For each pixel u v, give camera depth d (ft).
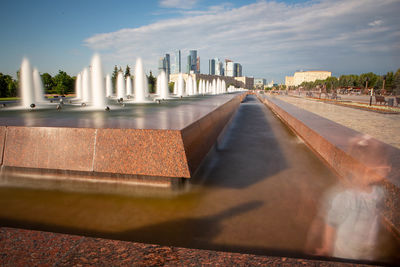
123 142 10.02
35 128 10.64
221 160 14.57
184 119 13.66
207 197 9.43
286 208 8.56
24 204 8.71
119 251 5.21
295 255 6.09
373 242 6.57
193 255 5.15
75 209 8.38
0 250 5.11
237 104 51.67
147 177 10.37
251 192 9.94
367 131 23.45
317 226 7.43
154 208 8.51
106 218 7.82
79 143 10.30
